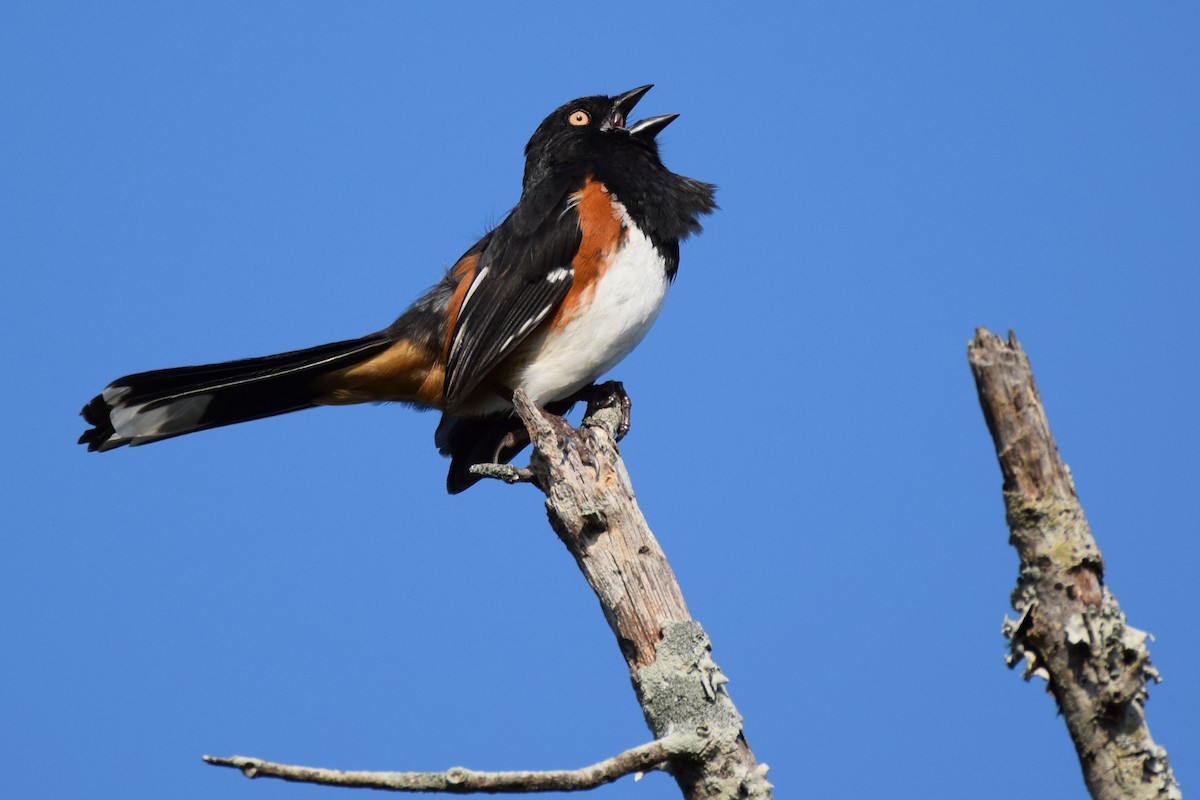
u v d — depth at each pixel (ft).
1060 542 14.73
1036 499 14.89
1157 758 14.21
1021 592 14.92
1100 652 14.37
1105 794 14.29
